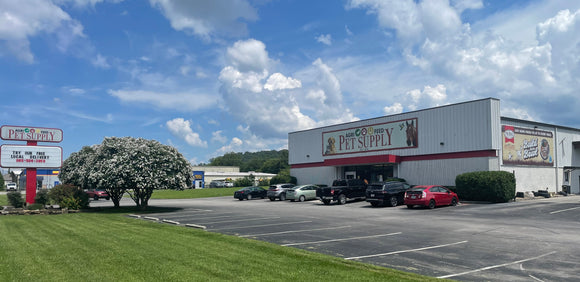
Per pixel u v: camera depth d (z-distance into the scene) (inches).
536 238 482.6
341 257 383.2
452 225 612.7
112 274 301.1
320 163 1679.4
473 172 1068.5
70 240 470.9
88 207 1073.5
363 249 422.3
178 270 313.1
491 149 1101.7
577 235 504.1
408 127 1327.5
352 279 287.0
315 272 307.4
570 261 357.4
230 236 496.1
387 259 372.2
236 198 1648.6
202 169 3912.4
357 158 1414.9
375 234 527.5
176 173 1002.7
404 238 492.1
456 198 975.0
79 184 1109.7
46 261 348.2
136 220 725.3
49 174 2456.9
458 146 1178.0
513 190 1029.2
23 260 353.1
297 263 339.6
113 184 962.7
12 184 2967.5
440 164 1223.5
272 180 1838.1
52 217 810.8
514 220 669.3
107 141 1057.5
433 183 1239.5
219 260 350.6
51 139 1076.5
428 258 374.6
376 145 1437.0
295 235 524.4
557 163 1343.5
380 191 992.9
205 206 1163.9
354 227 601.6
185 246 423.5
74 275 298.7
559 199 1102.4
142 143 1022.4
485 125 1115.9
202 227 602.9
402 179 1278.3
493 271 323.6
